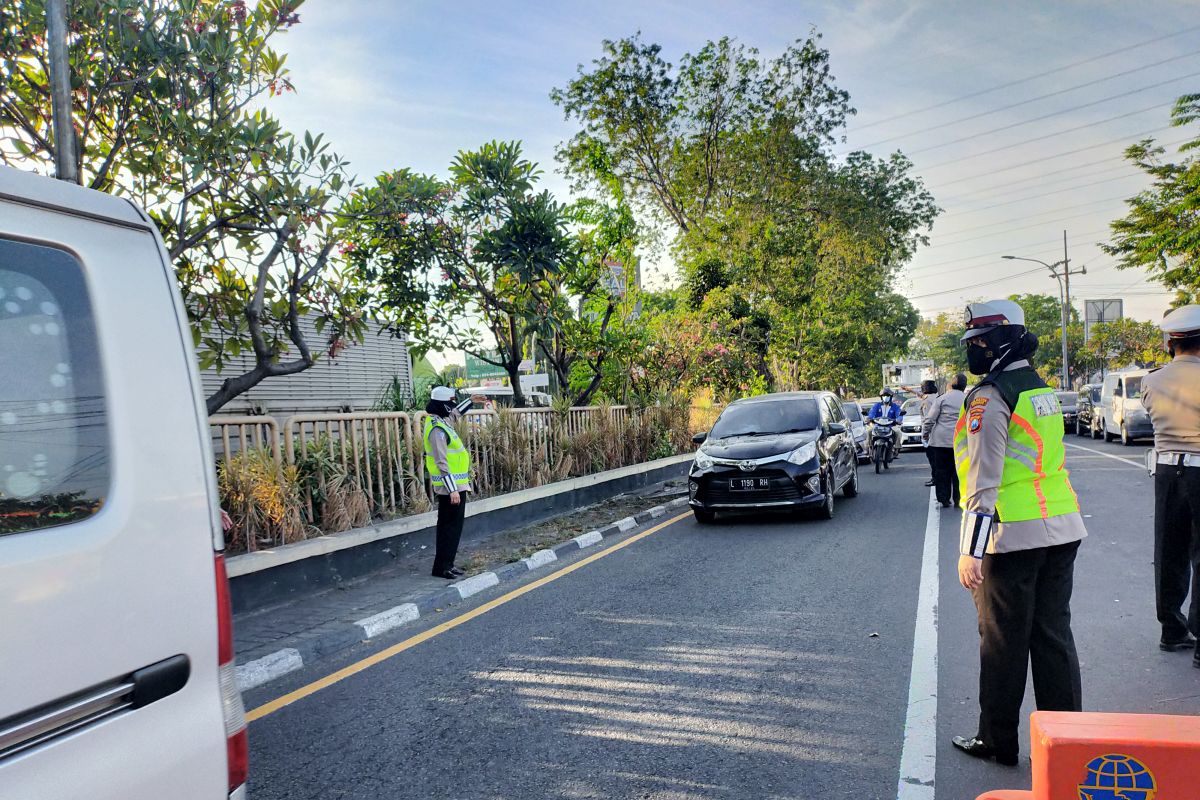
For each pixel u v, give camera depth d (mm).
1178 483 4582
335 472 7668
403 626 6250
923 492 12656
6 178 1660
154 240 2002
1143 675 4383
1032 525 3227
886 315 43594
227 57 6258
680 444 16984
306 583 6879
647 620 5977
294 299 7863
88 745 1578
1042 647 3324
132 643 1687
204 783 1837
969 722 3895
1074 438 26344
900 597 6270
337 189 7258
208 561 1917
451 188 10695
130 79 6090
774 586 6816
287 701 4672
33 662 1486
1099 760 1689
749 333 22188
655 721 4059
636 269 16203
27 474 1573
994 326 3322
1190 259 21891
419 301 11289
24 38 5738
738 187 28219
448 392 7539
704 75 26844
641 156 27953
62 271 1734
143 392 1833
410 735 4051
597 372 14742
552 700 4430
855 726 3885
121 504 1717
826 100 27609
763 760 3559
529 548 8867
